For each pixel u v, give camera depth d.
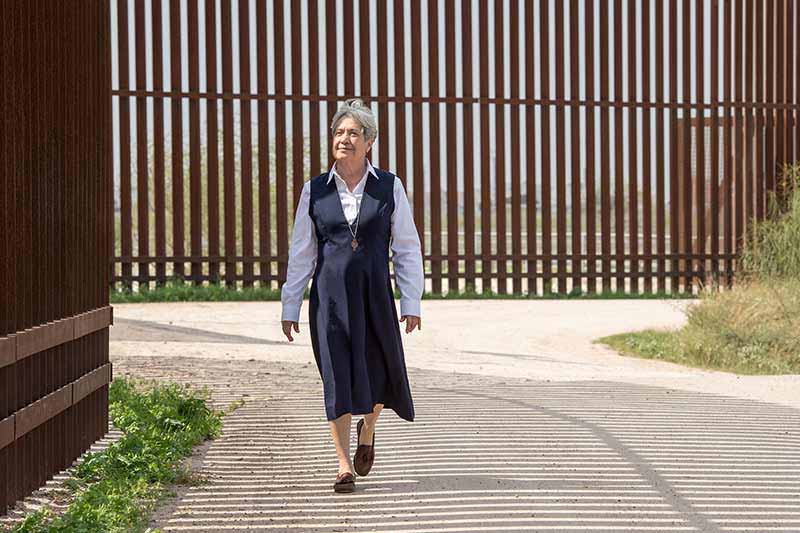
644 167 29.62
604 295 29.00
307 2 27.69
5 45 6.51
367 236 7.32
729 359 17.59
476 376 14.18
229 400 11.87
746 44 30.42
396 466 8.26
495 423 10.16
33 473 7.27
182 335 18.42
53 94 7.70
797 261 20.80
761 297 19.11
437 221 28.45
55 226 7.71
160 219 27.02
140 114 26.78
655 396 12.14
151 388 12.16
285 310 7.49
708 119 30.25
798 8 30.66
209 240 27.36
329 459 8.65
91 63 8.89
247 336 18.52
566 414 10.70
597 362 16.91
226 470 8.20
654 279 34.56
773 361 17.34
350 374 7.24
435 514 6.73
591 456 8.59
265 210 27.61
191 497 7.25
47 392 7.43
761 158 30.56
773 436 9.66
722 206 30.39
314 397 12.12
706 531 6.36
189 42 27.03
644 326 21.11
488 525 6.46
